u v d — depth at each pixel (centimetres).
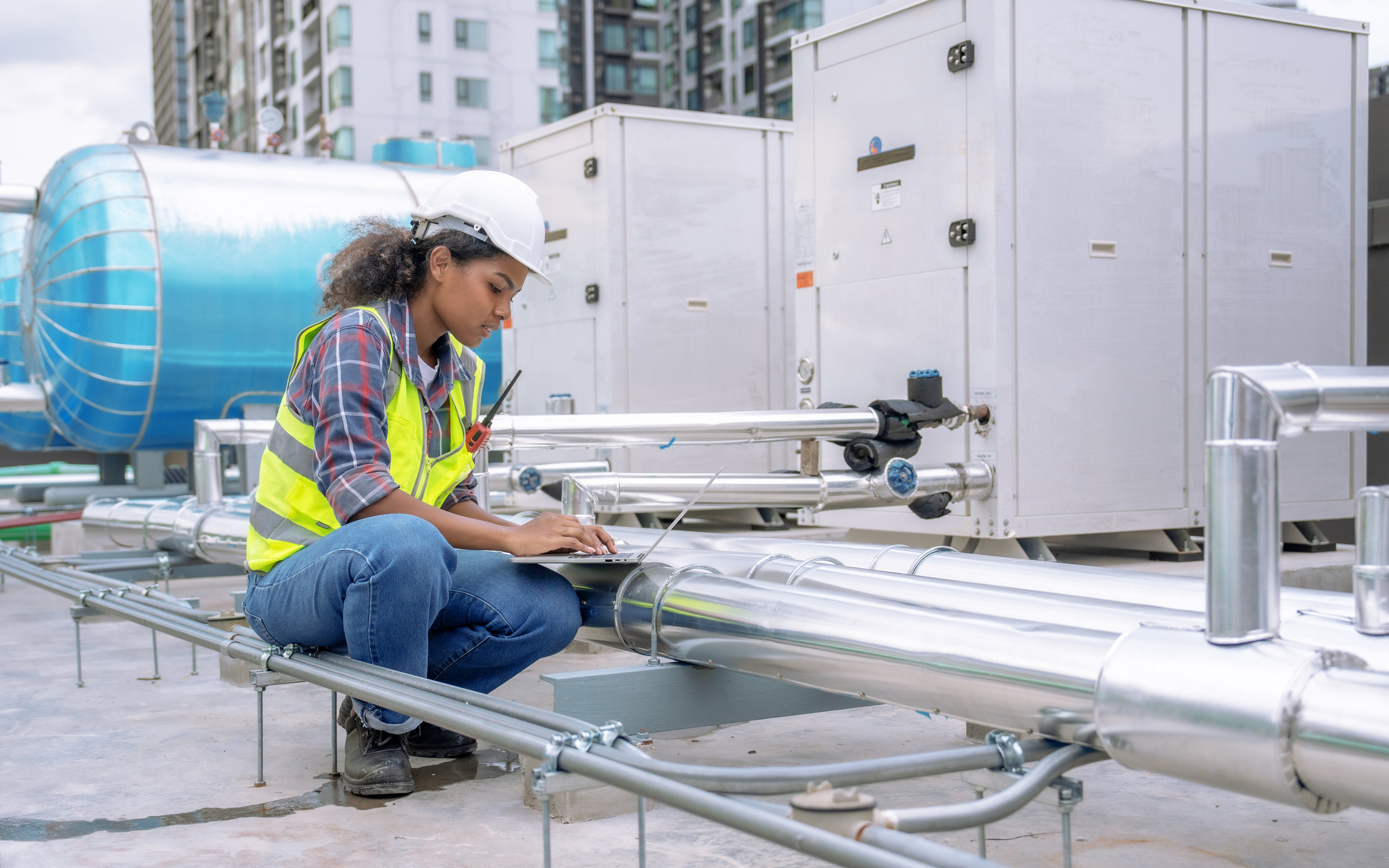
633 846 163
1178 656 113
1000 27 328
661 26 6262
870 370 374
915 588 183
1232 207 364
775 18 5225
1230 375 109
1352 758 97
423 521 180
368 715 183
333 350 182
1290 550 384
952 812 100
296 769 208
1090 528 342
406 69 4462
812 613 166
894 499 323
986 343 333
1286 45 373
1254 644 109
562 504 296
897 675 152
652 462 489
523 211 189
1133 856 157
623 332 476
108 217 548
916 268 355
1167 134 353
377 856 160
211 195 571
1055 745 128
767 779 105
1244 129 366
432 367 198
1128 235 347
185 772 206
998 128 329
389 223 194
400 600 176
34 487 782
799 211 399
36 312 574
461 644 191
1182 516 358
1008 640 137
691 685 186
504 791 192
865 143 372
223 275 563
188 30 6694
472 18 4594
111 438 585
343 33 4341
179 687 286
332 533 183
